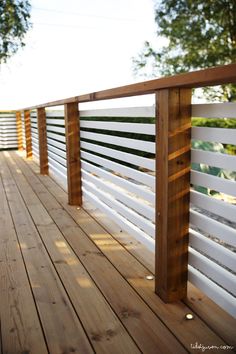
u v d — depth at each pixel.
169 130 1.39
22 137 8.50
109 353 1.21
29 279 1.77
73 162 3.16
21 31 11.62
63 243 2.26
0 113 8.47
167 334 1.31
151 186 1.85
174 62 10.73
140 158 1.95
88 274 1.82
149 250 2.10
